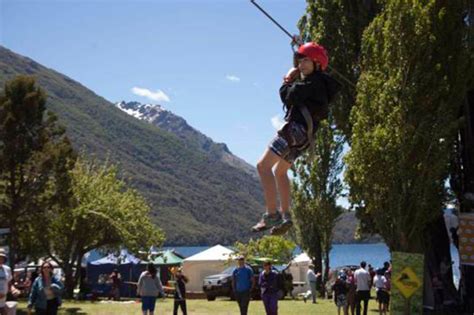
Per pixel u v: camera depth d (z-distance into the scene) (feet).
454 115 70.59
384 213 70.44
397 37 68.69
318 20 90.22
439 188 69.10
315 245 133.90
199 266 141.18
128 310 91.61
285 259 142.61
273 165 14.62
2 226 97.35
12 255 96.78
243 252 135.64
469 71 70.18
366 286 63.77
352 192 74.13
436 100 68.44
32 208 98.43
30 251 131.44
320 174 130.52
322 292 130.00
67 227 131.54
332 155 130.21
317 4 90.22
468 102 83.92
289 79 15.52
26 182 96.53
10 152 94.12
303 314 79.25
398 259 61.21
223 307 94.38
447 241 85.51
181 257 156.04
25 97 93.86
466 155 84.53
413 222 68.64
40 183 96.78
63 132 99.86
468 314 78.54
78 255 140.67
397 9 68.49
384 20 71.51
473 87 75.05
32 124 95.35
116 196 136.67
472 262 76.89
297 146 14.64
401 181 68.49
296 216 134.72
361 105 70.85
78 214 126.31
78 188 129.80
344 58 87.56
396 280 60.64
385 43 69.56
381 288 72.64
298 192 133.80
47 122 97.30
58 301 41.93
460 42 70.54
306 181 132.77
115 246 140.26
